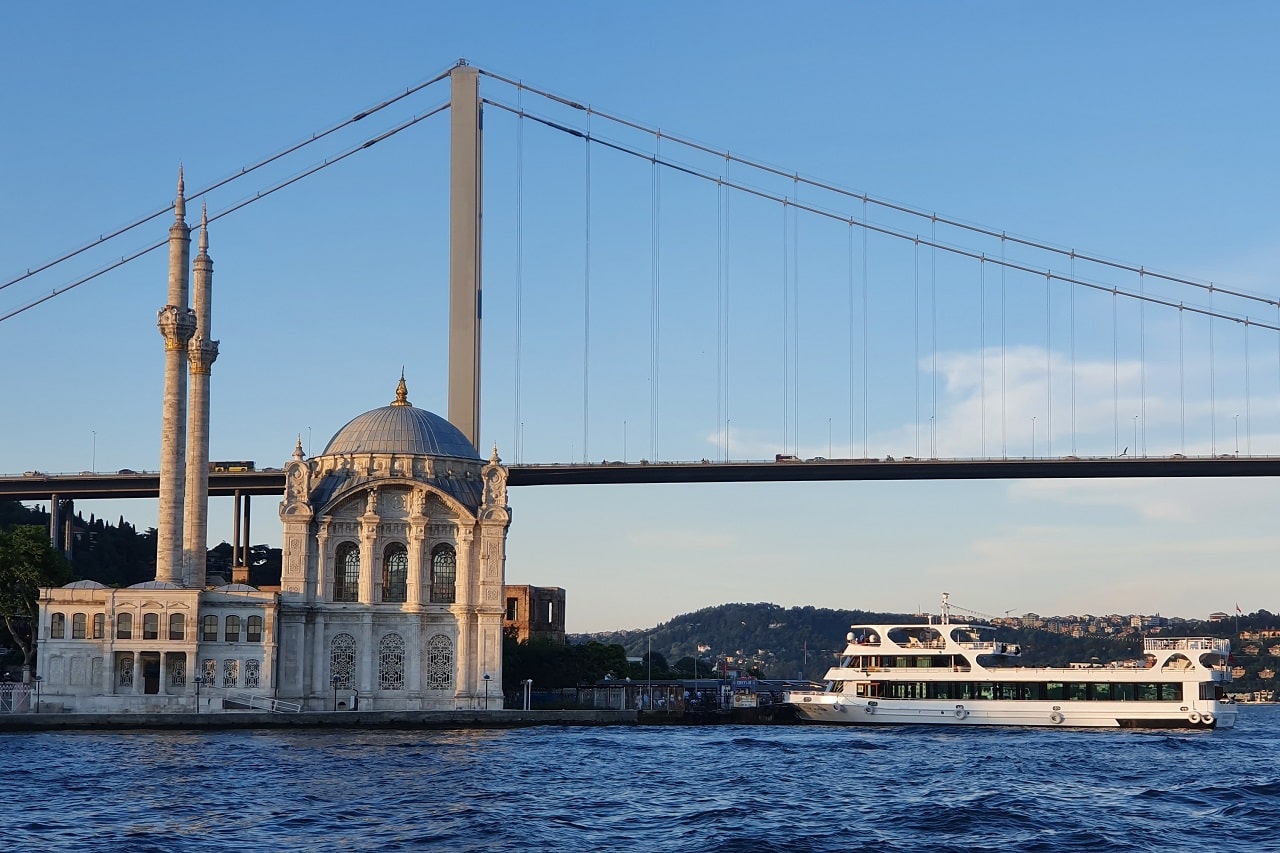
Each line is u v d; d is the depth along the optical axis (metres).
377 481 184.88
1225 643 181.88
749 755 137.62
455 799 102.06
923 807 100.62
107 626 170.50
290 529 183.12
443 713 177.25
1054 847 86.88
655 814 96.94
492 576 186.62
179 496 180.50
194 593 172.12
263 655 175.00
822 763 130.25
